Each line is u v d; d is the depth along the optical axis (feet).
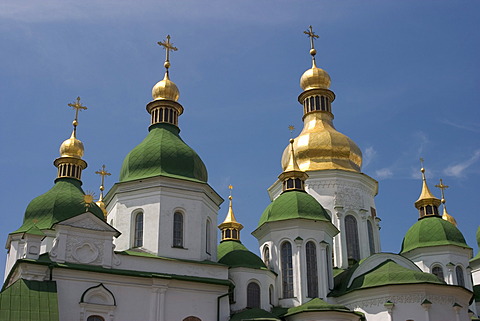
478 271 240.53
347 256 204.95
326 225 184.03
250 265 173.88
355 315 156.97
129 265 154.61
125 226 168.55
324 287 174.91
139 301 151.84
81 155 215.10
